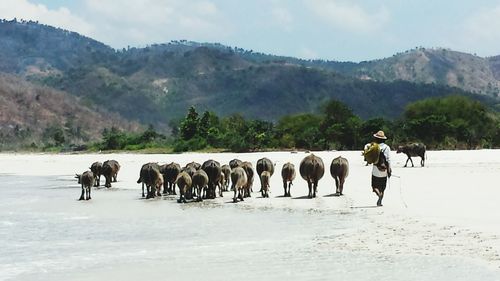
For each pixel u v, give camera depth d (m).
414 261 11.73
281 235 15.27
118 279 10.91
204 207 21.77
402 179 29.28
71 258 12.87
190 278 10.86
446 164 41.47
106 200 25.22
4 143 163.12
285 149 78.94
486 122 93.62
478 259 11.70
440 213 17.69
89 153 93.56
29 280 10.94
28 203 24.33
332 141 79.75
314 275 10.82
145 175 26.02
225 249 13.59
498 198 20.69
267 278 10.70
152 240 14.99
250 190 25.83
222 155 62.91
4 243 14.80
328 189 26.17
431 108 94.81
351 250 13.03
